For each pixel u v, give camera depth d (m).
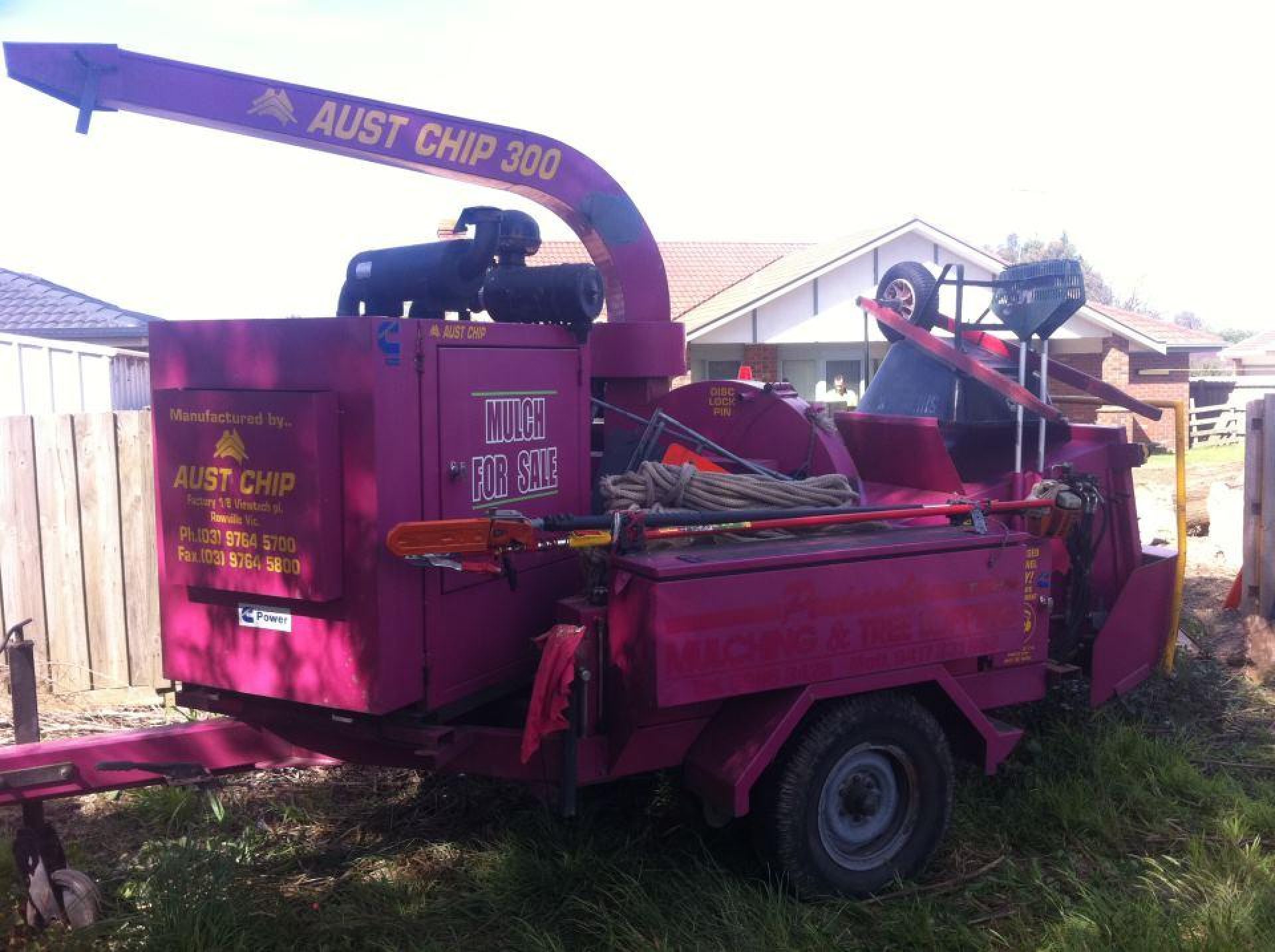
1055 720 5.93
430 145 5.54
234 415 3.82
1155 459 22.69
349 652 3.80
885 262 21.83
